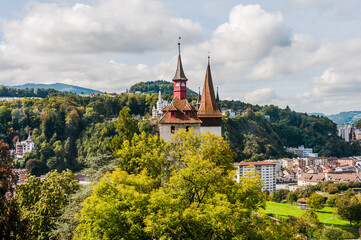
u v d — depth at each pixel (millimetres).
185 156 45375
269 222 36500
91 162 56938
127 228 34031
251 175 39656
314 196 144000
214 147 48062
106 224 33094
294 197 166375
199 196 38781
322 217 137250
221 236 34719
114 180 38000
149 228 31547
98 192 36094
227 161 48875
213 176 38156
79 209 47719
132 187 35969
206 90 78250
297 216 127875
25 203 64312
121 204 34469
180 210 33938
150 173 47844
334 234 100500
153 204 33781
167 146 51312
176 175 38750
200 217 32719
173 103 65812
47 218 57969
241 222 34500
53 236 49312
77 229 37000
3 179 34031
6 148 35375
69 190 66375
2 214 32562
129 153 52531
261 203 38562
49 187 63906
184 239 33344
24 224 33594
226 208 32938
